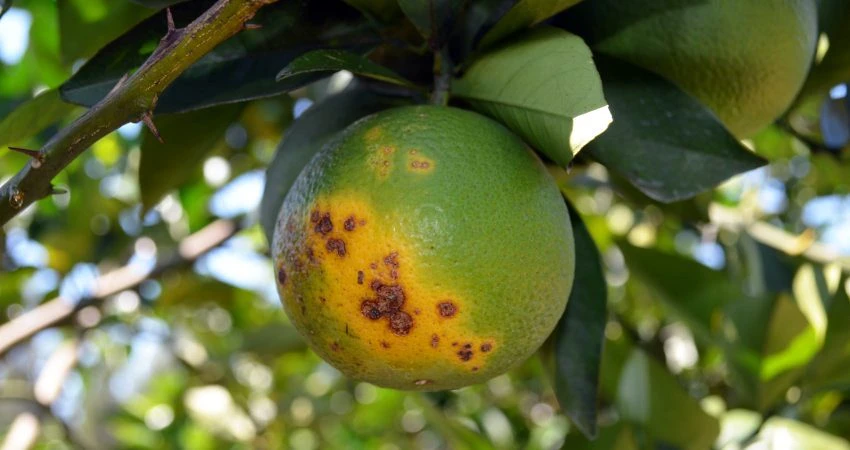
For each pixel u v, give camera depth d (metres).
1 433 0.71
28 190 0.27
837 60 0.39
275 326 0.70
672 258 0.45
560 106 0.29
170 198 0.73
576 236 0.36
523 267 0.30
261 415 0.93
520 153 0.31
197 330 0.90
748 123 0.36
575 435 0.43
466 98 0.32
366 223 0.29
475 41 0.33
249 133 0.66
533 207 0.30
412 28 0.33
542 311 0.30
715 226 0.53
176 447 0.88
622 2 0.34
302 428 0.99
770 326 0.44
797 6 0.34
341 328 0.30
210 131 0.39
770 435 0.43
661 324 0.65
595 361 0.35
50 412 0.60
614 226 0.74
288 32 0.33
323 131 0.36
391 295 0.29
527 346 0.31
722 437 0.45
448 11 0.32
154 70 0.27
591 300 0.35
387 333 0.30
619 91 0.34
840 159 0.44
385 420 1.07
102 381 0.88
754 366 0.45
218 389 0.82
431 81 0.35
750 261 0.49
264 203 0.37
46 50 0.53
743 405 0.47
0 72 0.57
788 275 0.49
